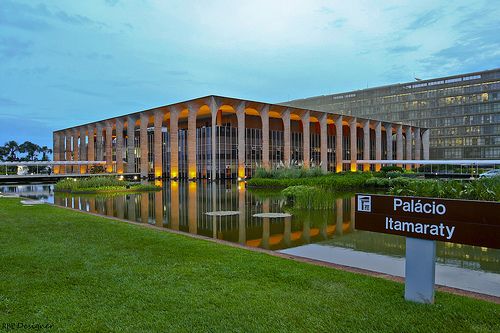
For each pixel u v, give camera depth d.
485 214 4.33
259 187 36.31
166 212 17.50
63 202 22.25
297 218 15.15
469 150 95.00
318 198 18.41
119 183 33.81
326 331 4.31
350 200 22.69
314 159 75.75
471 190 16.14
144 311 4.91
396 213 5.17
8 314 4.81
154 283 6.03
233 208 18.98
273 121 67.81
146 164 64.25
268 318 4.66
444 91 99.44
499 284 6.57
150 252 8.22
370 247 9.73
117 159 70.19
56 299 5.33
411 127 94.25
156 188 33.06
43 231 10.77
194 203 21.61
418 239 5.13
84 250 8.34
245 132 62.91
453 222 4.62
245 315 4.75
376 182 33.53
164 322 4.57
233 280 6.19
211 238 10.29
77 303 5.18
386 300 5.24
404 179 33.53
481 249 9.33
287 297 5.38
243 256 7.90
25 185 46.44
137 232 10.78
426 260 5.07
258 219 14.95
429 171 69.69
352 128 76.12
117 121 70.38
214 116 53.50
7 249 8.38
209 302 5.20
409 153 91.81
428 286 5.09
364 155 80.06
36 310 4.95
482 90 93.81
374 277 6.46
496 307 5.01
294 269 6.86
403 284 6.02
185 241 9.54
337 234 11.64
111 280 6.18
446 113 98.94
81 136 83.25
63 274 6.50
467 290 6.09
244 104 56.38
